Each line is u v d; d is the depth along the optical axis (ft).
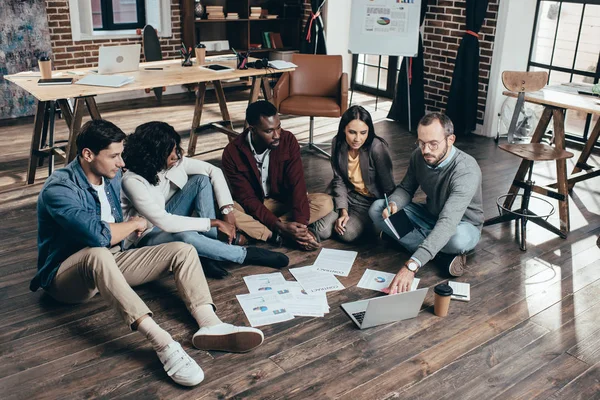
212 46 23.99
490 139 18.83
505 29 17.80
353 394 7.18
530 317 8.88
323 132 18.88
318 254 10.70
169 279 9.74
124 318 7.48
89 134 7.64
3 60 19.04
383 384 7.37
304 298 9.21
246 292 9.37
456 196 9.32
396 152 17.11
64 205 7.69
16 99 19.57
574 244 11.38
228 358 7.82
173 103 21.97
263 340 8.17
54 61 20.84
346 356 7.89
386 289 9.49
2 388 7.18
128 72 15.26
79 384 7.27
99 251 7.65
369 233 11.50
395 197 10.52
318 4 22.50
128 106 21.36
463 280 9.92
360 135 10.42
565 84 14.69
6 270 10.01
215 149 16.79
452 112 19.22
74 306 8.94
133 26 23.00
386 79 23.54
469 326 8.62
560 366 7.80
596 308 9.18
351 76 24.75
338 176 11.27
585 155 14.39
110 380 7.35
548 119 13.02
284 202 11.21
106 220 8.61
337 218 11.16
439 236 9.02
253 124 10.06
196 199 10.00
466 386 7.38
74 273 7.87
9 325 8.44
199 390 7.20
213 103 22.16
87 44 21.47
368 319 8.30
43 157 14.74
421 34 20.33
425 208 10.69
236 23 24.49
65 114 13.87
